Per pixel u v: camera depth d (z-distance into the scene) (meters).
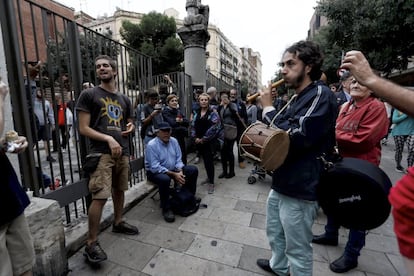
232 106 4.43
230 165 4.58
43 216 1.80
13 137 1.28
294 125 1.44
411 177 0.82
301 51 1.46
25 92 2.09
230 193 3.82
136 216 3.06
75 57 2.62
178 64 20.50
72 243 2.29
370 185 1.25
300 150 1.47
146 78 4.17
